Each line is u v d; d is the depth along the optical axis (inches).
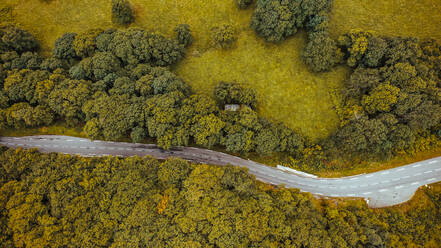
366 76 2060.8
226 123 2041.1
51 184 1804.9
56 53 2290.8
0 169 1888.5
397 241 1859.0
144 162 1955.0
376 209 2076.8
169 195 1818.4
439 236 1892.2
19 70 2197.3
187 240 1688.0
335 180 2164.1
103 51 2228.1
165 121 1972.2
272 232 1722.4
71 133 2250.2
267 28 2244.1
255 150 2105.1
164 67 2283.5
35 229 1663.4
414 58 2039.9
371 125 1942.7
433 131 2110.0
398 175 2119.8
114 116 1978.3
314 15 2212.1
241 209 1775.3
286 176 2191.2
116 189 1818.4
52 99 2060.8
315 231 1739.7
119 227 1718.8
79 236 1667.1
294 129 2229.3
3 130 2234.3
